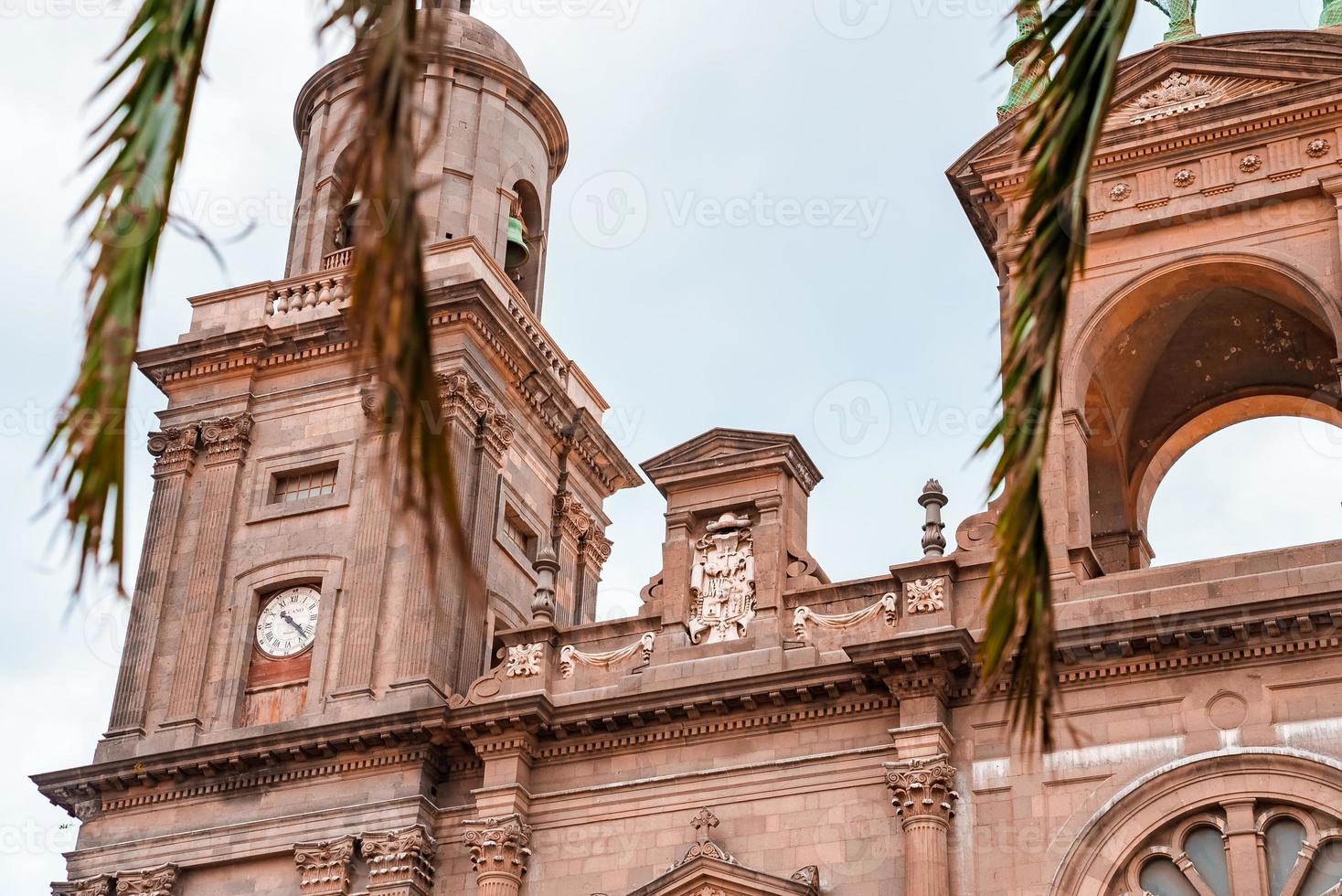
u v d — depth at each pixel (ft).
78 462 30.32
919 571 113.29
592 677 119.14
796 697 111.75
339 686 122.42
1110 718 105.70
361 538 127.65
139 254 30.94
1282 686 102.94
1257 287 120.06
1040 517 38.45
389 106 30.68
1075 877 102.22
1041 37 40.16
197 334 139.54
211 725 124.67
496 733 116.26
